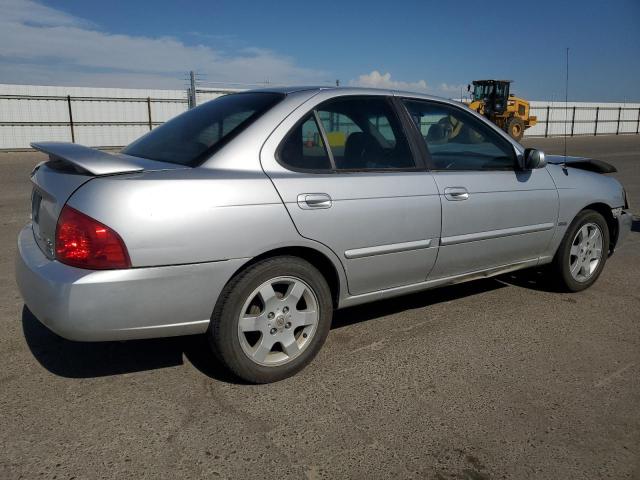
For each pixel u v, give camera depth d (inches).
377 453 98.4
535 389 122.1
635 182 506.3
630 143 1242.0
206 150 118.0
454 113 155.1
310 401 115.4
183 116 144.9
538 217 166.4
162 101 1154.0
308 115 127.1
